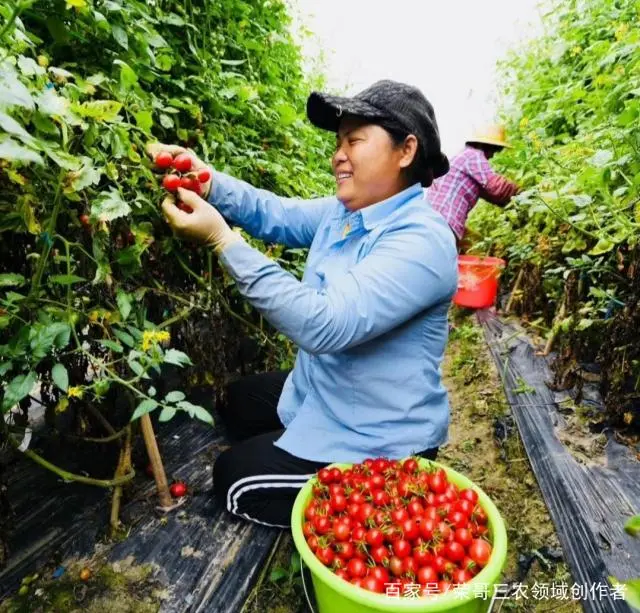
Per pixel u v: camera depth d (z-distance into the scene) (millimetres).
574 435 2080
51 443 1919
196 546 1576
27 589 1415
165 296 1641
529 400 2404
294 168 2391
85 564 1492
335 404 1562
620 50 2107
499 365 2873
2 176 1036
